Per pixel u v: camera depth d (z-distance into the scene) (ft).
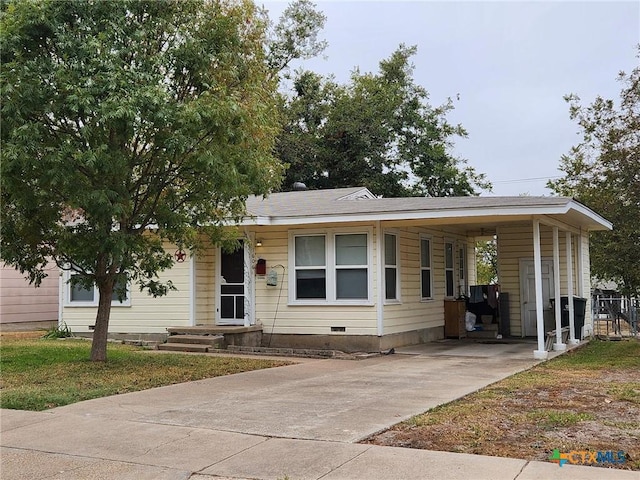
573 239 56.80
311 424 21.94
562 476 15.87
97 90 30.60
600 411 23.75
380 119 110.32
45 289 69.87
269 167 41.01
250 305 49.75
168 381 31.99
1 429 22.04
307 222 46.21
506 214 39.81
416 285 52.80
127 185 35.06
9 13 30.91
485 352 45.50
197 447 19.35
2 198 32.86
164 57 34.40
